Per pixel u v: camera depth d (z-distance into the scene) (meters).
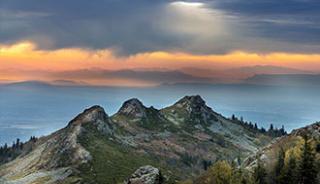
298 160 138.75
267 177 139.88
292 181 131.50
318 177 132.00
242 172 146.25
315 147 144.25
